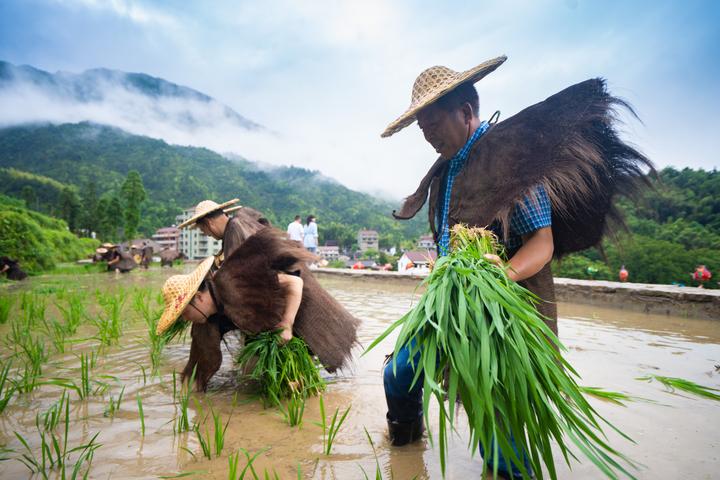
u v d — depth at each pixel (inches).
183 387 116.7
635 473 68.1
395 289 426.9
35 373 123.5
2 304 231.5
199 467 72.9
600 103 64.6
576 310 272.8
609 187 66.4
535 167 62.7
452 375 54.9
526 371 53.8
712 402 100.3
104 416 96.2
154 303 279.4
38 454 77.5
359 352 156.1
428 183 89.1
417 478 68.5
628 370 128.3
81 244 1467.8
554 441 81.8
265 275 104.5
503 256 69.9
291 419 91.7
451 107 74.0
